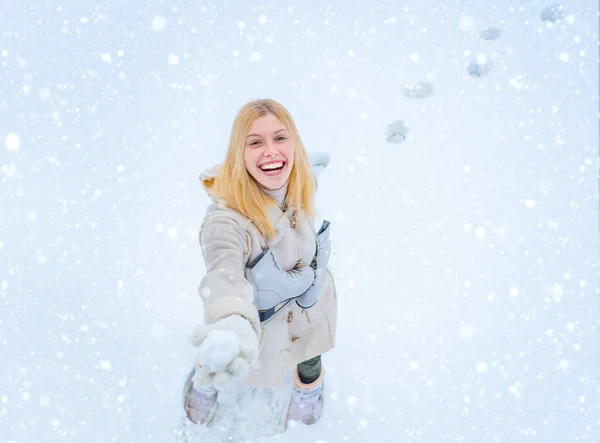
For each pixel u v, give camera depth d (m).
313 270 1.95
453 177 3.47
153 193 3.34
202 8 4.38
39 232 3.09
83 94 3.81
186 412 2.40
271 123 1.76
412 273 3.03
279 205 1.86
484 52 4.19
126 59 4.04
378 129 3.75
